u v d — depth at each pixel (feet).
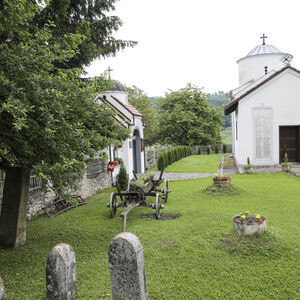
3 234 25.05
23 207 25.50
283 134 67.41
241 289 16.37
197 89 157.28
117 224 29.86
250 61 89.40
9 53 18.29
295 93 65.00
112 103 62.85
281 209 31.63
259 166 66.95
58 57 21.15
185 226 27.07
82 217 33.63
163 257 20.76
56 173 18.45
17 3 17.66
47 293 14.80
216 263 19.39
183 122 148.05
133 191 31.55
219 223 27.04
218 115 153.38
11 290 17.87
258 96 66.03
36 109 17.37
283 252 20.02
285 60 68.28
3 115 16.80
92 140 22.79
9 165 22.29
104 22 48.47
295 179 50.42
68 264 14.93
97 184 48.96
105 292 16.83
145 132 159.33
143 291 14.21
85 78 49.83
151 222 29.58
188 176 63.77
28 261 22.06
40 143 18.04
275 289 16.16
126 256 13.82
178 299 15.81
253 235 21.63
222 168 76.02
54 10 39.40
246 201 35.91
